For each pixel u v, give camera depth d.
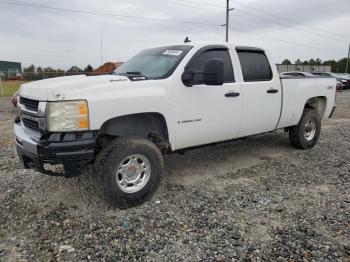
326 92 6.92
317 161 5.88
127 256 3.00
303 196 4.29
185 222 3.61
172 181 4.88
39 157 3.57
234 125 5.07
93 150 3.62
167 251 3.07
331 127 9.55
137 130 4.18
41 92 3.57
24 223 3.59
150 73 4.54
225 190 4.52
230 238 3.28
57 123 3.46
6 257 2.98
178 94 4.30
